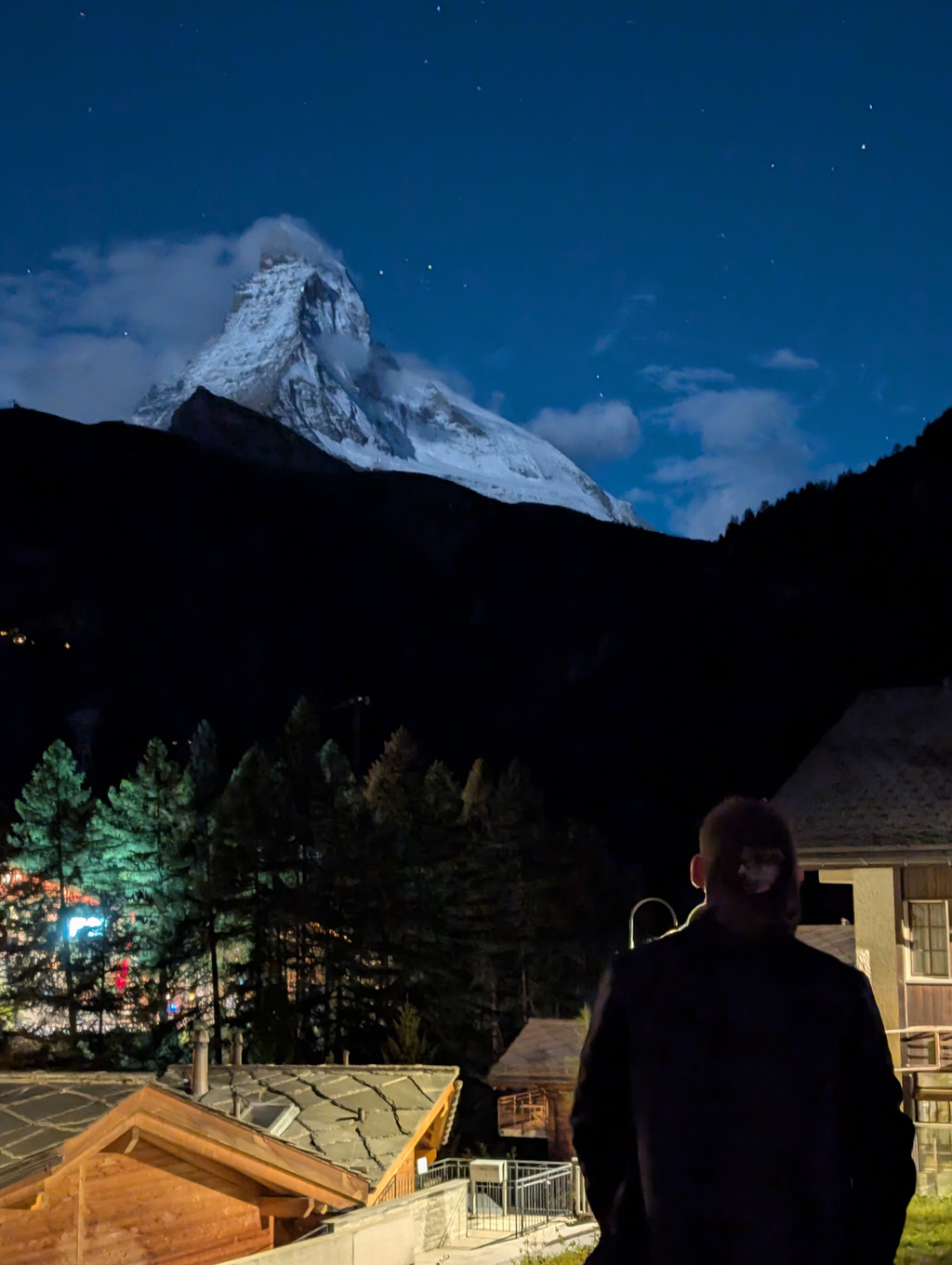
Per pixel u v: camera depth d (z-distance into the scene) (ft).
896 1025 69.05
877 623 408.87
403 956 159.02
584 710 453.99
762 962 9.30
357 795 179.32
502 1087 105.91
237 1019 153.48
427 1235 74.23
